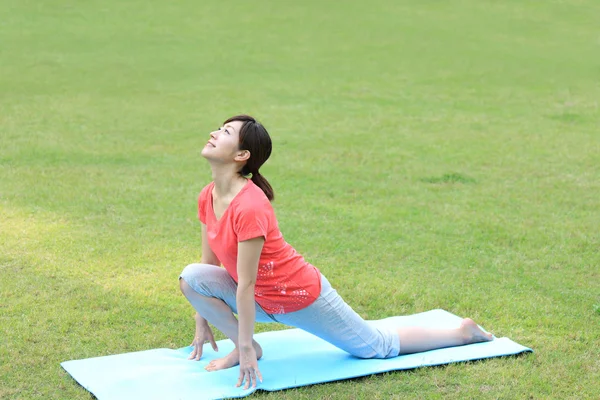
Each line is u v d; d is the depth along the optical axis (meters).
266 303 4.23
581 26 20.38
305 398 4.00
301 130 11.41
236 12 21.36
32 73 14.84
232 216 4.02
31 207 7.41
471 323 4.66
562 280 5.93
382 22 20.69
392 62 17.05
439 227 7.19
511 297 5.57
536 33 19.75
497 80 15.60
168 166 9.20
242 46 18.08
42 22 19.30
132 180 8.51
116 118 11.79
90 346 4.65
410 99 13.88
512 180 8.95
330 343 4.48
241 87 14.46
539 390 4.17
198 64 16.28
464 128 11.72
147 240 6.61
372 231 7.05
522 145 10.68
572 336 4.91
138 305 5.28
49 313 5.07
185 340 4.83
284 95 13.94
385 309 5.36
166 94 13.69
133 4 21.61
